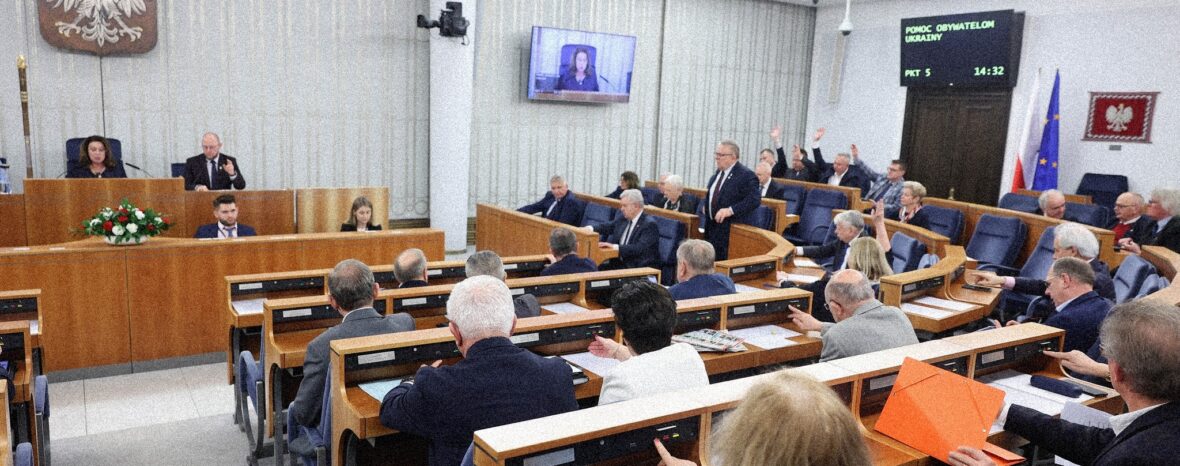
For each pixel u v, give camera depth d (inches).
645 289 96.5
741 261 185.6
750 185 235.9
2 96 277.6
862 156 434.6
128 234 179.3
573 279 158.7
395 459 110.7
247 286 155.5
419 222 358.6
